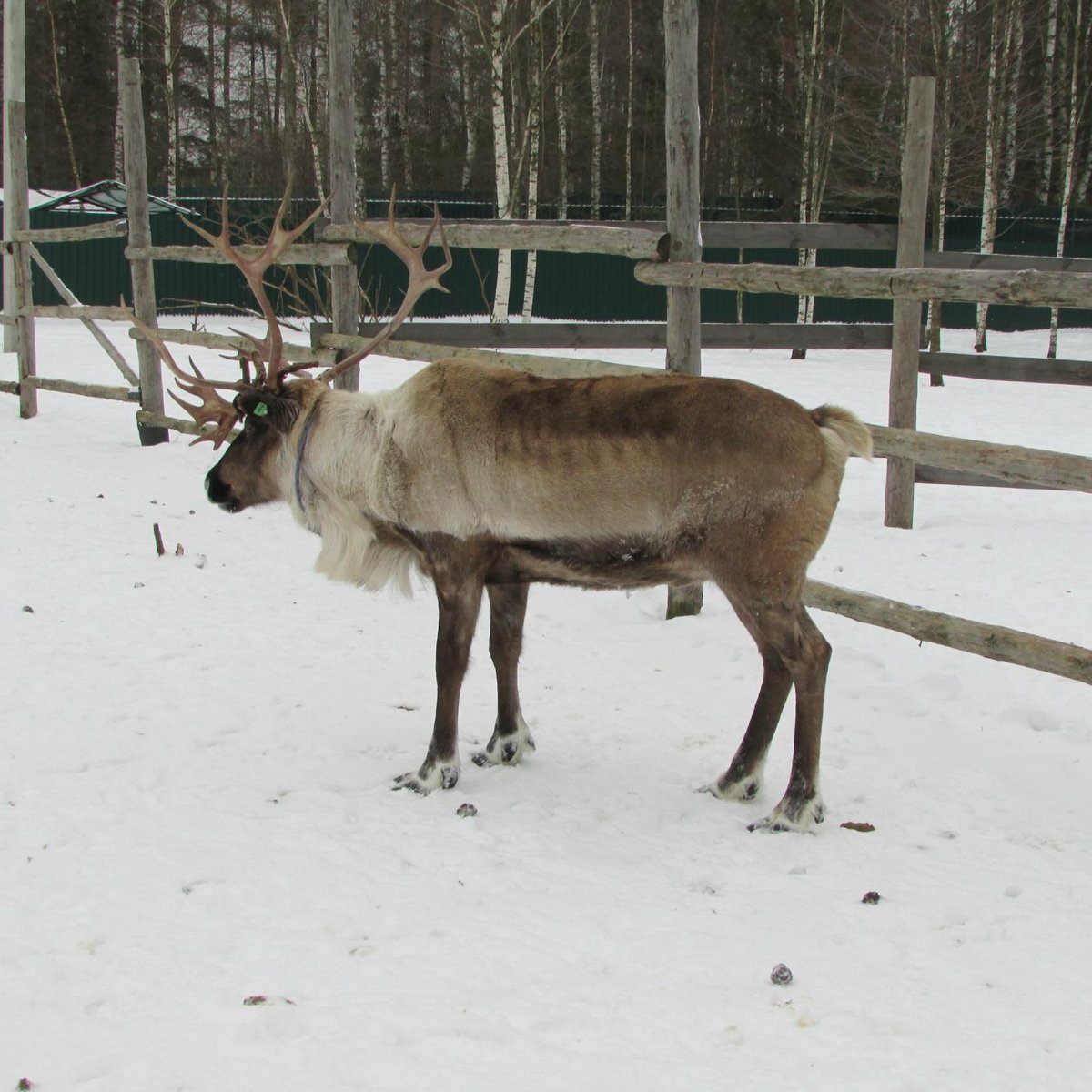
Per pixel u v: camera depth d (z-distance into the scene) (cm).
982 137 2314
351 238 823
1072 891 367
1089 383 866
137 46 3525
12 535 798
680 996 309
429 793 439
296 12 2798
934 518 879
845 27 2623
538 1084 274
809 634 406
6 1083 274
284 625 633
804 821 409
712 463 398
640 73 3106
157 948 330
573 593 704
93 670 559
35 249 1261
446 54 3130
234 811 420
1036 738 492
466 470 431
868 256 2702
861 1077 277
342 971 320
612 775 458
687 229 629
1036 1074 278
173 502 898
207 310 2652
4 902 354
